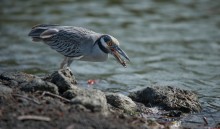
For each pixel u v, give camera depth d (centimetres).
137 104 1375
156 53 2111
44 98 1216
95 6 2833
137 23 2550
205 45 2230
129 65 1948
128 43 2244
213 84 1686
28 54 2080
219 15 2703
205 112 1382
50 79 1368
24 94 1220
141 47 2191
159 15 2692
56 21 2533
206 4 2914
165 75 1808
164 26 2511
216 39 2316
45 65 1920
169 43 2252
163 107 1371
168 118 1309
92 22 2536
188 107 1374
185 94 1428
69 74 1397
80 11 2727
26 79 1365
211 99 1509
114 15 2670
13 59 1988
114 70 1881
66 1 2936
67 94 1263
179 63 1969
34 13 2680
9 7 2797
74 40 1505
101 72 1852
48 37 1501
